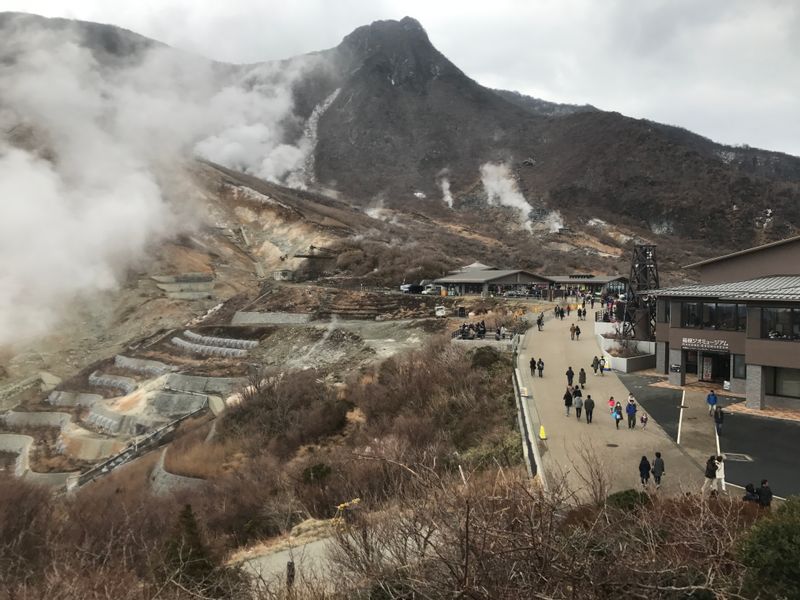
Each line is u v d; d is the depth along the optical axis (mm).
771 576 7469
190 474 34812
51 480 44562
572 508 9938
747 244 186875
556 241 156500
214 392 54500
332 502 21266
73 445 50531
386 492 16797
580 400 27391
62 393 63375
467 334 46500
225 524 23109
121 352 74188
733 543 7910
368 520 11359
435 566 6203
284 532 20047
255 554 17797
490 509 6516
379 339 61219
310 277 101625
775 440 24125
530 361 37438
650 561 6234
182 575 12359
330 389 44031
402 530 7641
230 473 31906
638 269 45281
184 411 52531
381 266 98875
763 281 35094
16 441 54375
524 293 74125
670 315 34625
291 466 28984
